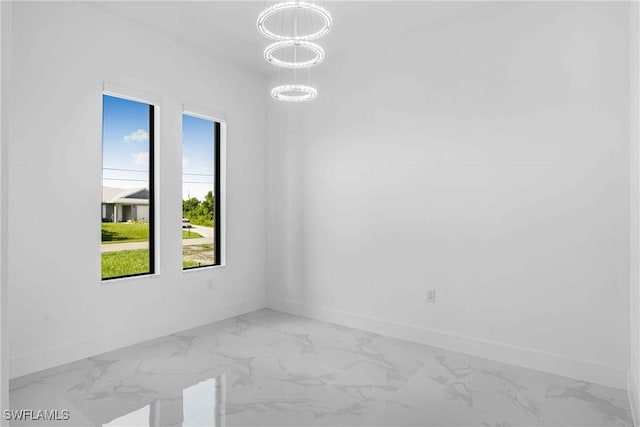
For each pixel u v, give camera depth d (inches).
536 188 120.9
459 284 136.1
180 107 154.5
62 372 115.2
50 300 119.0
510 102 125.6
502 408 96.4
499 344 127.4
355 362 124.8
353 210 162.9
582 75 113.0
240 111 179.9
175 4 128.4
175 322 153.5
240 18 137.9
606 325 109.7
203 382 109.6
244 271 182.9
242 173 181.3
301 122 179.6
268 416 92.2
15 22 111.7
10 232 111.0
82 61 126.3
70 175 123.5
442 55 139.4
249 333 153.1
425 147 143.6
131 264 162.2
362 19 137.4
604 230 110.0
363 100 159.8
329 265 170.2
